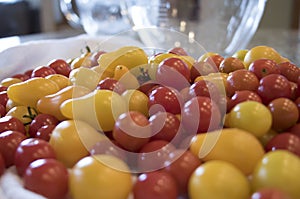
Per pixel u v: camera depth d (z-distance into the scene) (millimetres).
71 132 214
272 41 649
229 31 546
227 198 174
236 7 546
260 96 236
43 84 264
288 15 1035
